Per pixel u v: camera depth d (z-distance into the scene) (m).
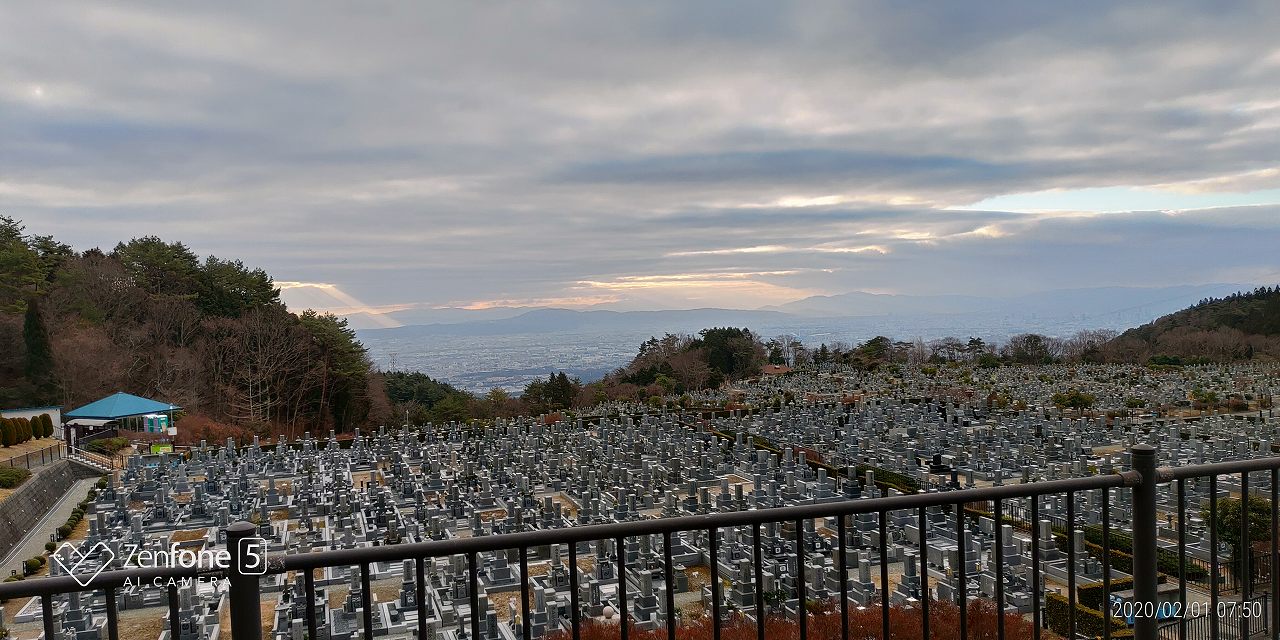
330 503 28.66
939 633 13.50
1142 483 5.07
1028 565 20.27
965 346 96.44
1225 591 17.58
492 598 19.44
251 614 3.61
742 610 17.52
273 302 69.44
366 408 63.09
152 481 32.88
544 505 26.27
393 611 18.30
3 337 51.97
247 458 37.62
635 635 15.40
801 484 31.12
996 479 32.34
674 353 81.12
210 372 58.41
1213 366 73.25
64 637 16.83
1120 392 59.31
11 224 58.09
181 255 66.19
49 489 32.75
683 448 38.41
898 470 35.12
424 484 32.03
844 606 5.17
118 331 56.38
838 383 69.62
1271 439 38.72
